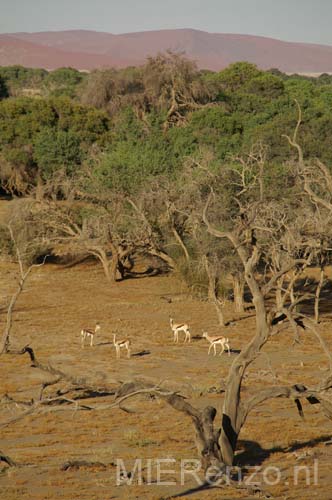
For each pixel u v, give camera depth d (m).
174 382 90.38
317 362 103.94
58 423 76.06
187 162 175.12
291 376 94.75
